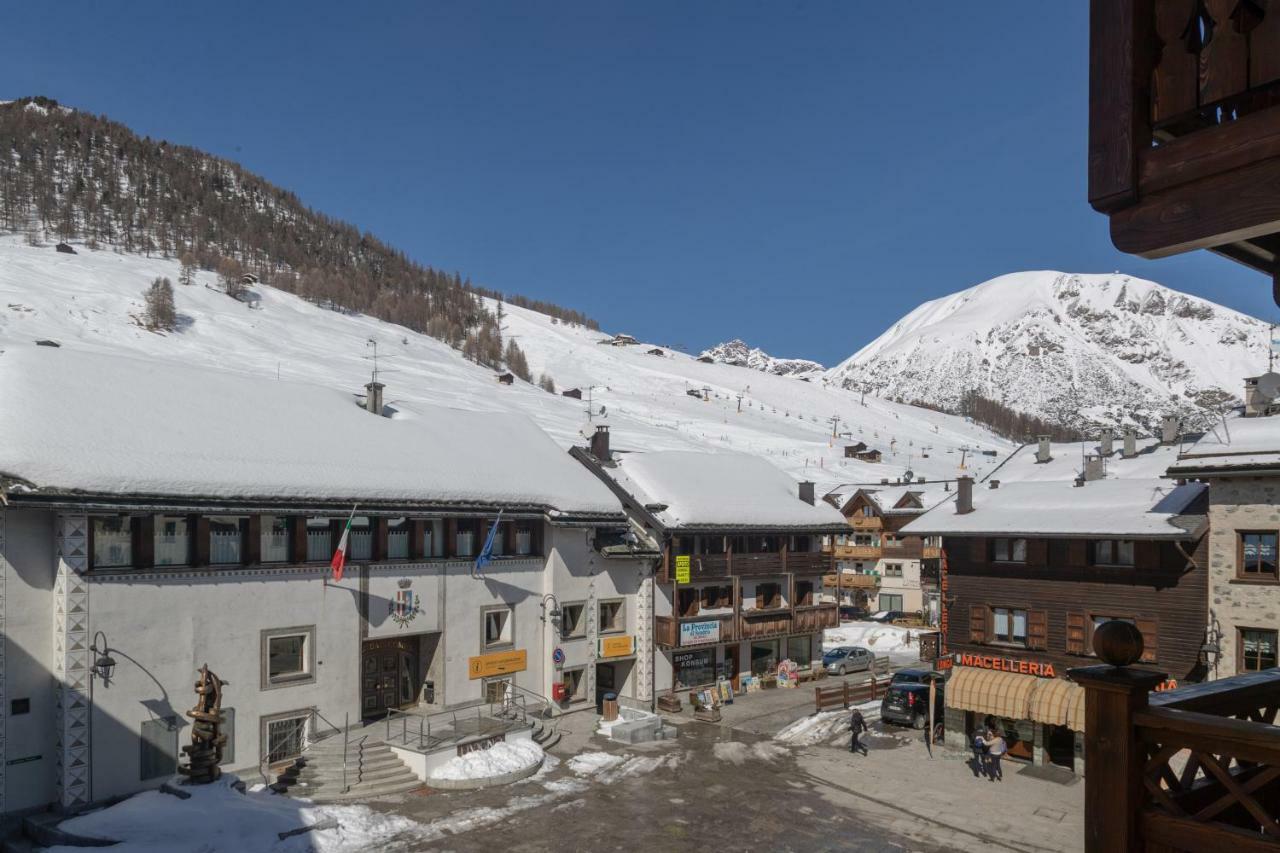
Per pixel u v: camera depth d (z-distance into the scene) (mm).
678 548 44375
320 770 28375
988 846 25422
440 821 26344
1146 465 40062
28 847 22703
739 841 25500
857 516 83750
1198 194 5031
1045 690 31734
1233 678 7203
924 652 44531
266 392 35469
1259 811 5270
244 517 29000
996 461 158625
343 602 31297
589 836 25578
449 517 35156
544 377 178375
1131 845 5871
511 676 37531
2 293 118875
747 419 173625
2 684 23594
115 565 25859
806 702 44656
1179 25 5133
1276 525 29141
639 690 42375
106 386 29797
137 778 25625
